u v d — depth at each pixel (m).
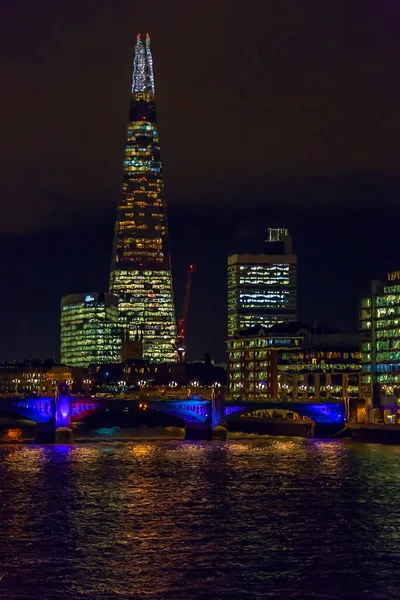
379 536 167.75
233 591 137.62
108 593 136.88
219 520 182.12
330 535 168.62
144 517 185.75
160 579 142.50
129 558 153.00
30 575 144.12
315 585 139.88
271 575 144.12
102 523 179.62
